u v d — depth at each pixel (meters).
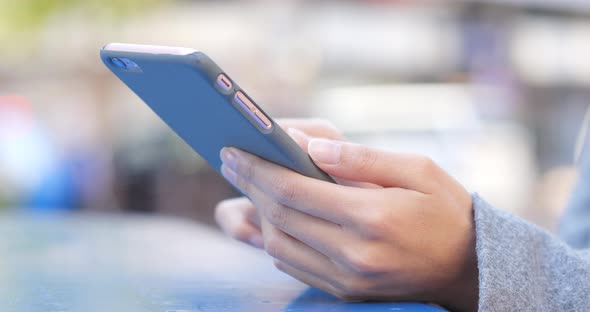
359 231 0.87
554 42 10.91
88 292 1.02
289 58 7.23
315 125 1.12
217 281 1.15
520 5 10.52
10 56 7.62
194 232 2.28
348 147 0.89
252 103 0.83
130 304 0.92
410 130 5.72
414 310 0.87
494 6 10.29
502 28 10.32
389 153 0.91
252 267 1.37
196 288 1.07
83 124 6.23
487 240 0.90
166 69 0.81
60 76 7.06
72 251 1.67
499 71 10.30
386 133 5.74
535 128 11.01
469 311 0.95
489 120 6.36
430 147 5.61
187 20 8.19
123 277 1.19
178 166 4.99
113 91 6.51
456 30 10.10
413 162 0.91
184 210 4.98
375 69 9.46
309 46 7.90
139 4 7.22
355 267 0.88
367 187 0.94
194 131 0.96
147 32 7.54
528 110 10.84
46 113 6.30
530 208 6.38
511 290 0.88
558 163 11.20
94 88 6.54
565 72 11.07
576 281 0.93
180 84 0.83
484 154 5.68
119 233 2.19
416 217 0.88
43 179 5.12
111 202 5.20
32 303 0.93
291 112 6.63
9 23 7.39
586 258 0.96
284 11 8.32
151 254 1.61
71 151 5.37
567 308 0.92
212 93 0.81
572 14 10.98
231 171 0.99
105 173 5.25
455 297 0.94
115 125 6.14
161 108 0.95
